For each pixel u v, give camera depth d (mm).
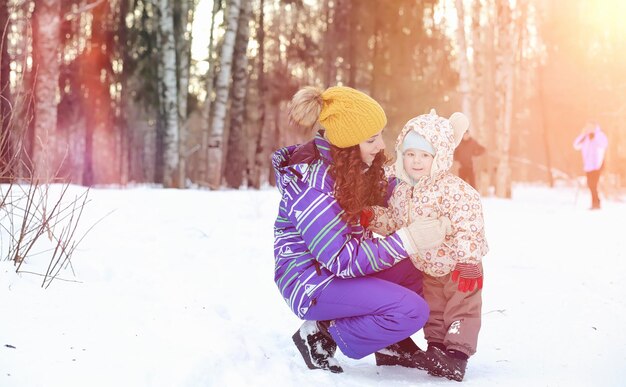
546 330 3773
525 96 34156
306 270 2930
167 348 2561
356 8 23500
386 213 3100
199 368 2432
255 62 27359
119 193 8656
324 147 2947
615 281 5078
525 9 21172
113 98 28000
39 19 11477
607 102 25656
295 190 2910
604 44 27859
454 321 2924
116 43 22781
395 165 3098
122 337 2592
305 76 28875
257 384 2535
